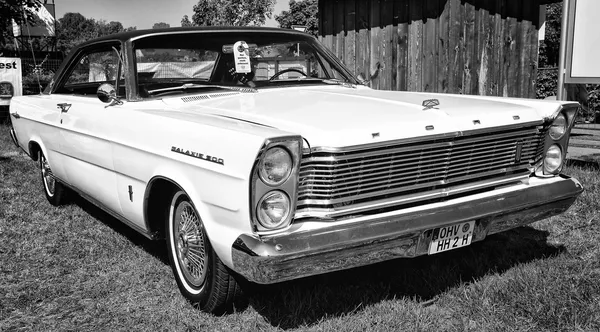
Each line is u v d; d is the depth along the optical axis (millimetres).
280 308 3254
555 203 3469
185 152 3078
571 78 6078
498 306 3131
